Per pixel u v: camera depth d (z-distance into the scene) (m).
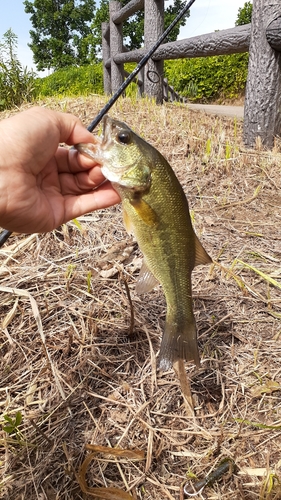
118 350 0.48
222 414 0.42
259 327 0.51
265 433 0.40
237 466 0.38
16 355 0.47
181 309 0.39
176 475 0.38
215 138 1.01
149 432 0.40
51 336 0.48
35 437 0.40
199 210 0.74
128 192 0.36
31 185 0.36
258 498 0.35
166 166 0.37
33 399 0.43
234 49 1.08
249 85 0.98
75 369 0.45
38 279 0.56
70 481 0.37
